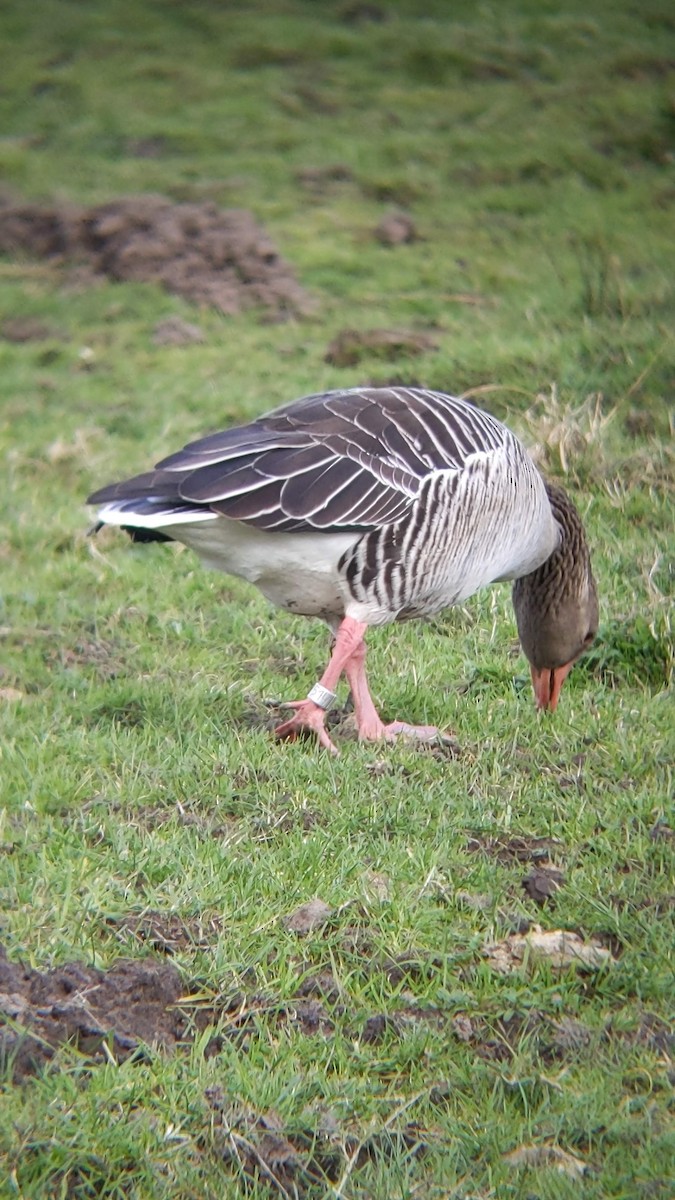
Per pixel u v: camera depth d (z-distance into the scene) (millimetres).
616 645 11789
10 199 23781
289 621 12516
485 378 17109
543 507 10867
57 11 32969
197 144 26359
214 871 8180
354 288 20766
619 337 17906
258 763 9617
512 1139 6445
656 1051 7031
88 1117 6262
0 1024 6656
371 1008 7180
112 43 31219
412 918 7805
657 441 15336
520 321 19125
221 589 13258
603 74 28969
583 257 21375
